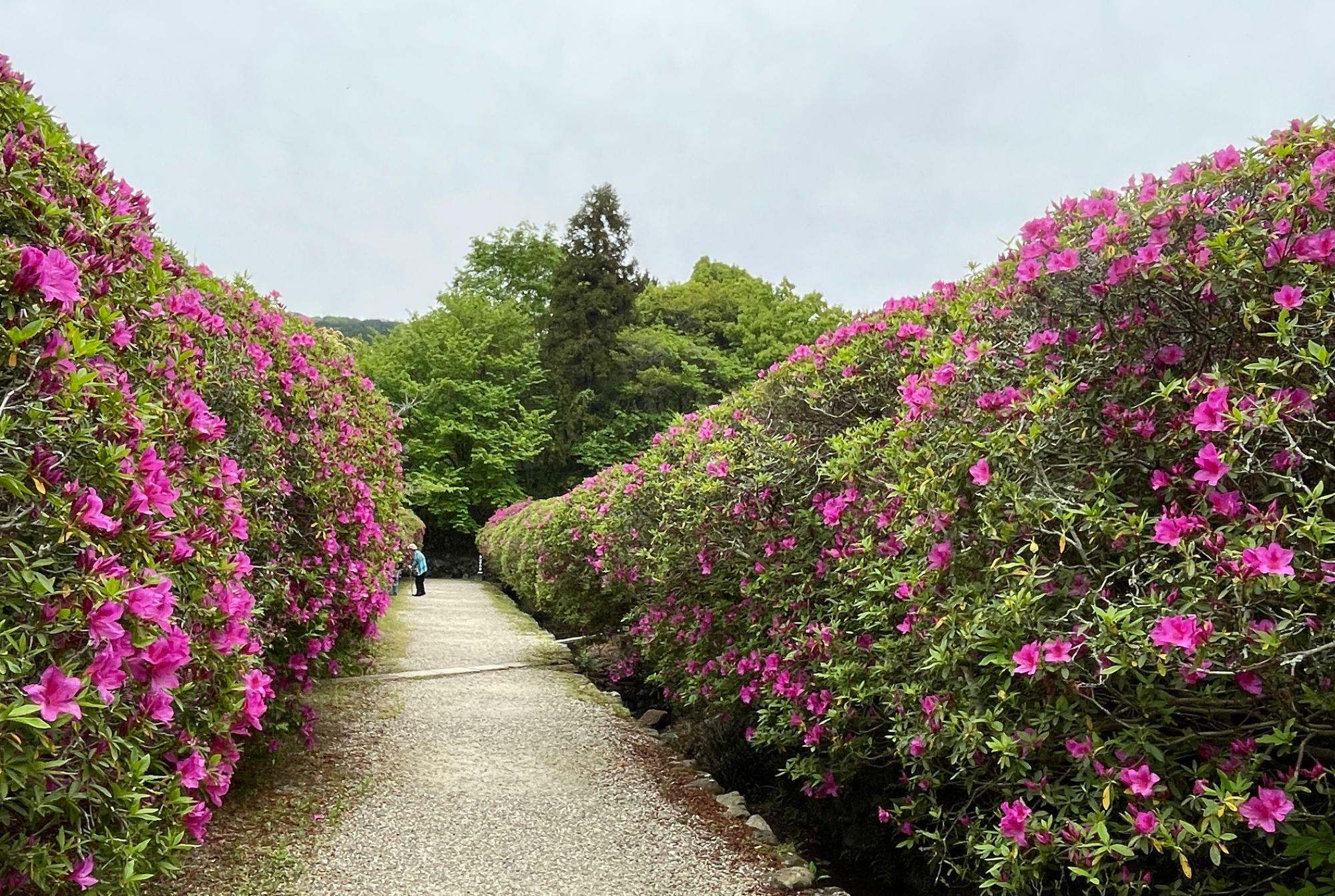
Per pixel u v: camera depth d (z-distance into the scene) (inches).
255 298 191.6
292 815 141.2
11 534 56.2
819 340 181.5
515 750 190.7
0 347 57.9
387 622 396.5
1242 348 77.5
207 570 86.2
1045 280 92.0
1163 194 87.7
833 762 127.6
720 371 1042.7
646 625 212.4
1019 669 69.1
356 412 213.6
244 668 88.0
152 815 62.4
